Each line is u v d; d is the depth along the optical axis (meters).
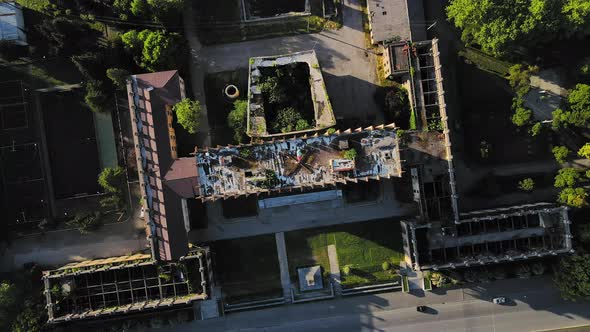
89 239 61.97
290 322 62.94
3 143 60.94
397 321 62.91
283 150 53.06
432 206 58.97
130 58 59.09
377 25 59.53
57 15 59.78
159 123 55.25
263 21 61.31
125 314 61.16
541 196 62.88
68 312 57.78
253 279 62.38
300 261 62.59
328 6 61.25
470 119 62.09
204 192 53.62
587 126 59.28
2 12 57.38
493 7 53.03
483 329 63.28
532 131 60.28
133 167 61.19
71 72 60.84
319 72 57.44
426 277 62.41
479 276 61.00
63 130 61.44
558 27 55.72
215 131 61.34
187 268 57.59
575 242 59.00
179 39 58.72
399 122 60.31
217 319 62.53
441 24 61.78
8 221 61.31
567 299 61.84
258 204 61.72
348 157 52.34
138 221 61.81
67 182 61.72
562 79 61.78
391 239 62.59
